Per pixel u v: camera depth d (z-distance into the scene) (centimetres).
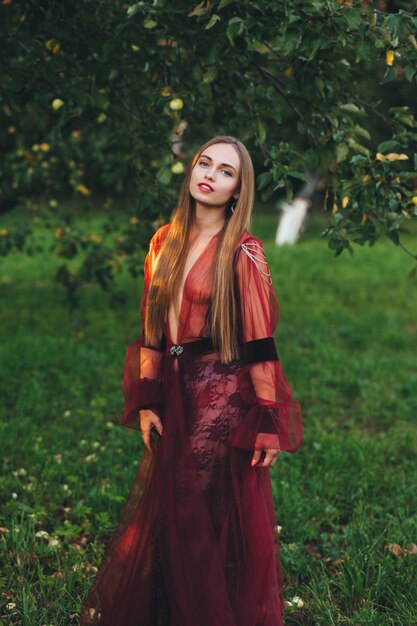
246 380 274
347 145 389
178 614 274
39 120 737
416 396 675
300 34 339
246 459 278
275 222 2309
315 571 379
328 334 904
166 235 293
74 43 423
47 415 591
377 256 1554
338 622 332
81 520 422
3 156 791
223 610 271
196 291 276
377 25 345
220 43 376
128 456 502
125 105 455
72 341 791
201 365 277
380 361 785
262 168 435
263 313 275
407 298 1143
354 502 452
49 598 344
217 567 273
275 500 442
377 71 1205
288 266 1422
